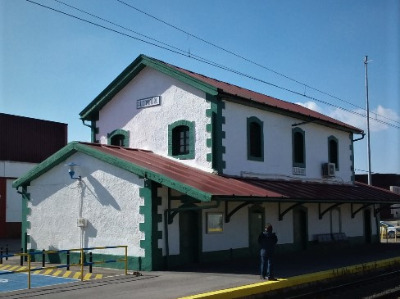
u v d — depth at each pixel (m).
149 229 15.41
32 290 12.12
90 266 15.17
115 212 16.28
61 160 17.88
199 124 18.39
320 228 23.64
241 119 19.30
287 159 21.86
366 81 34.12
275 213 20.88
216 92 17.84
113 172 16.47
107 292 11.73
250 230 19.47
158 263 15.46
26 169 35.91
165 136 19.23
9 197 33.03
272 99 25.36
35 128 37.59
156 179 15.23
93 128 21.41
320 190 21.69
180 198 16.38
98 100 20.98
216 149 17.98
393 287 15.66
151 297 11.02
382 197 25.86
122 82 20.36
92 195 16.95
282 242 21.17
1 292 11.87
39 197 18.47
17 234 33.16
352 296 13.74
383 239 33.84
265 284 12.75
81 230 17.12
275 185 19.34
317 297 13.30
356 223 26.86
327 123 24.59
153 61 19.42
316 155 24.12
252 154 19.98
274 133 21.19
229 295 11.60
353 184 27.20
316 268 16.16
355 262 18.09
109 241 16.34
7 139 35.41
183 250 16.59
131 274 14.58
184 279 13.61
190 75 18.56
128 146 20.23
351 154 27.39
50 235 18.02
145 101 19.94
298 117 22.67
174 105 19.11
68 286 12.63
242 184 17.33
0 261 17.91
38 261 18.23
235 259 18.47
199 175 16.84
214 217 17.83
